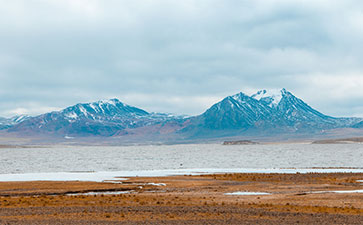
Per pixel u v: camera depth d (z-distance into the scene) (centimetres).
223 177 9250
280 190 6781
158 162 19312
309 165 15450
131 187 7231
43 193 6525
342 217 4134
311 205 4991
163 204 5075
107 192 6762
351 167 13438
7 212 4400
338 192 6366
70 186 7319
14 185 7438
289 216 4188
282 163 17050
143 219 4006
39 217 4100
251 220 3972
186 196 6016
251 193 6406
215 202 5297
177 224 3756
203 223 3816
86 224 3731
